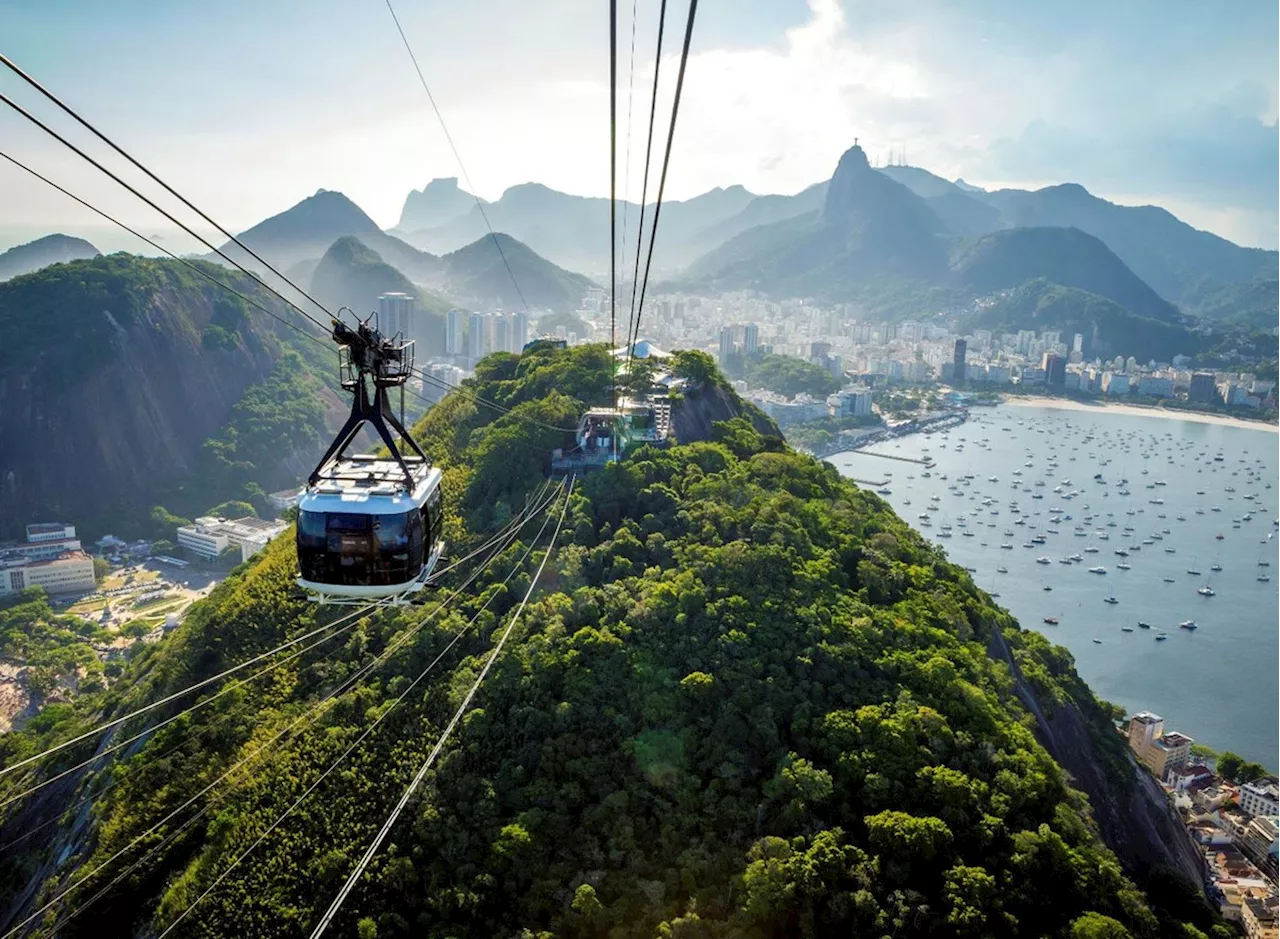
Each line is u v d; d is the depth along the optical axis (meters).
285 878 51.91
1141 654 141.38
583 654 62.75
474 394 119.56
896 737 54.88
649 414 102.88
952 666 62.41
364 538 24.53
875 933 46.16
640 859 50.66
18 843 71.44
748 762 55.81
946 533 196.12
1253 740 120.12
